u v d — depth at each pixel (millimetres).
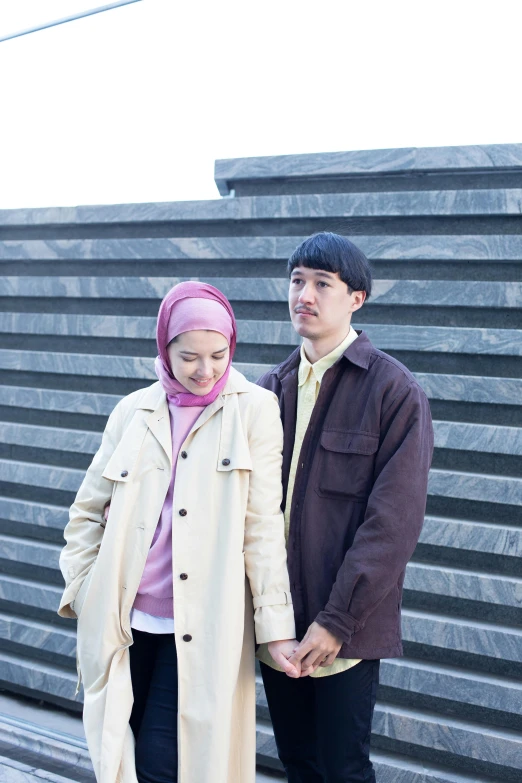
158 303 3562
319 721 1948
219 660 1785
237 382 2020
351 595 1786
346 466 1951
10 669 3418
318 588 1936
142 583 1893
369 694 1952
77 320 3660
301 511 1981
